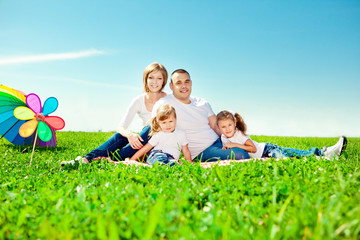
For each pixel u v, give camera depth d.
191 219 1.76
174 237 1.42
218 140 5.00
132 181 2.85
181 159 4.03
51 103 4.37
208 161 4.73
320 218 1.56
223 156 4.55
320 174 2.89
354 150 5.78
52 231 1.52
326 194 2.10
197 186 2.45
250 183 2.61
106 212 1.82
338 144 4.70
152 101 5.13
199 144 4.84
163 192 2.31
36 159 5.25
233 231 1.50
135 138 4.57
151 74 4.89
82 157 4.46
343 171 3.02
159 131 4.60
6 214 1.94
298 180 2.31
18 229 1.68
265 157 4.82
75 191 2.57
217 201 2.12
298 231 1.48
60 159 5.09
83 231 1.59
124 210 1.89
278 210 1.92
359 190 2.20
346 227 1.48
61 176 3.39
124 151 4.67
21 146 7.11
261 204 2.06
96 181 2.96
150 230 1.32
